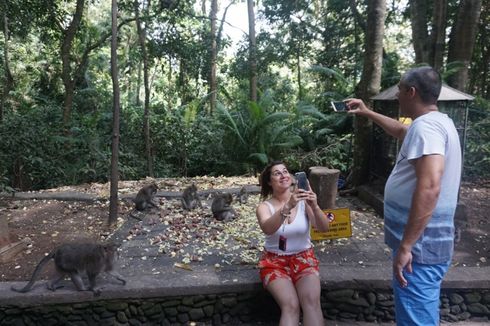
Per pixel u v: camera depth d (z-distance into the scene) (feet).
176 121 32.19
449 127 6.18
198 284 9.71
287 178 9.14
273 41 38.01
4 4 27.78
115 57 14.05
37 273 9.42
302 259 8.77
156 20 28.71
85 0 33.83
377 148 17.61
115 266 9.86
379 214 15.85
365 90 18.31
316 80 44.27
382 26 17.94
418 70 6.42
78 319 9.43
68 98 30.17
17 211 16.65
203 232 13.80
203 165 32.50
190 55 29.96
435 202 5.78
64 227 14.74
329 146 27.40
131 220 15.30
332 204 14.67
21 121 26.43
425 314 6.31
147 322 9.68
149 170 30.14
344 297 9.98
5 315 9.26
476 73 40.27
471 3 26.21
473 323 9.97
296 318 8.05
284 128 28.43
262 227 8.63
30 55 40.93
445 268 6.43
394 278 6.57
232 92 44.42
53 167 26.43
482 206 17.34
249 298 9.91
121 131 31.50
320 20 43.45
